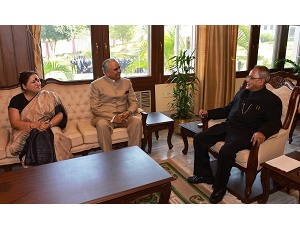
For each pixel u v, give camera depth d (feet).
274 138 6.75
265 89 7.04
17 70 9.64
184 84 11.03
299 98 7.07
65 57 10.50
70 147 7.54
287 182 5.59
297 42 16.46
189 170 8.28
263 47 15.31
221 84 12.98
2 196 4.61
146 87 12.17
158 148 9.98
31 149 6.66
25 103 7.40
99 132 7.88
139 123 8.34
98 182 5.00
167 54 12.40
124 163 5.74
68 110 8.98
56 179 5.12
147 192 5.09
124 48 11.45
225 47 12.78
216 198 6.53
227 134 7.20
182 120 11.19
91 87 8.70
